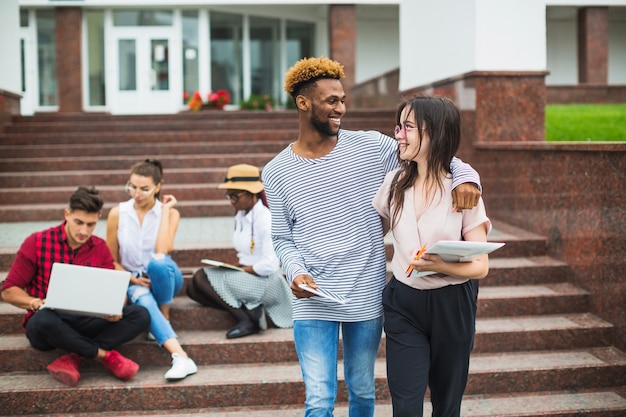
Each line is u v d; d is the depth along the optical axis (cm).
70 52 1571
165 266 423
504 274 520
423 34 866
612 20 1911
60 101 1577
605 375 422
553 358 438
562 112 1065
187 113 1078
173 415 388
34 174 788
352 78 1648
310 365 294
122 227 446
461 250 259
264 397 399
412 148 281
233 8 1708
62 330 387
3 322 446
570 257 523
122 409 392
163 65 1694
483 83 695
